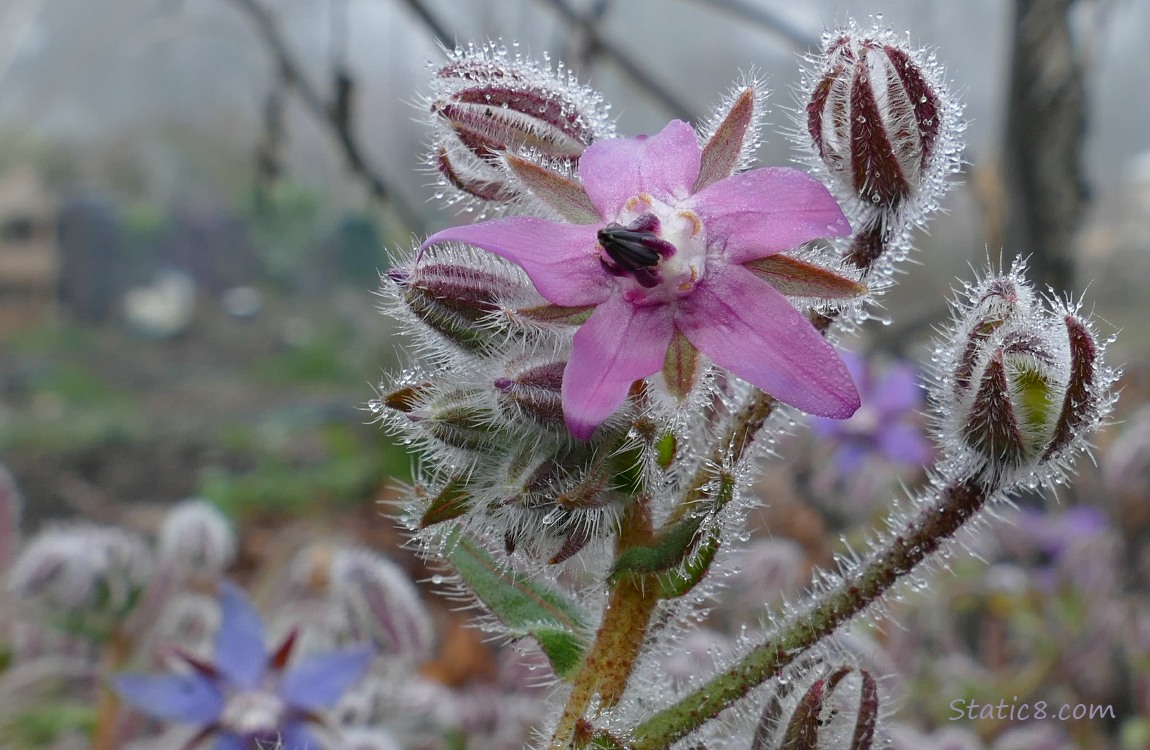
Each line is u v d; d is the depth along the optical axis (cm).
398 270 11
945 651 21
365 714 16
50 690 19
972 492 11
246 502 37
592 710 10
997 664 22
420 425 10
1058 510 22
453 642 27
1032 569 21
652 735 11
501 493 10
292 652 15
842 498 24
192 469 41
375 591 16
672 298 10
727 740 11
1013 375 10
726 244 10
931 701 20
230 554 20
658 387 10
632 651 11
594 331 10
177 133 65
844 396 9
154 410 52
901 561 11
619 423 10
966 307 11
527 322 10
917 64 11
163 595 18
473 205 12
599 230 10
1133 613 21
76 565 17
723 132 10
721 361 9
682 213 10
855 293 10
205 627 19
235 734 15
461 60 12
